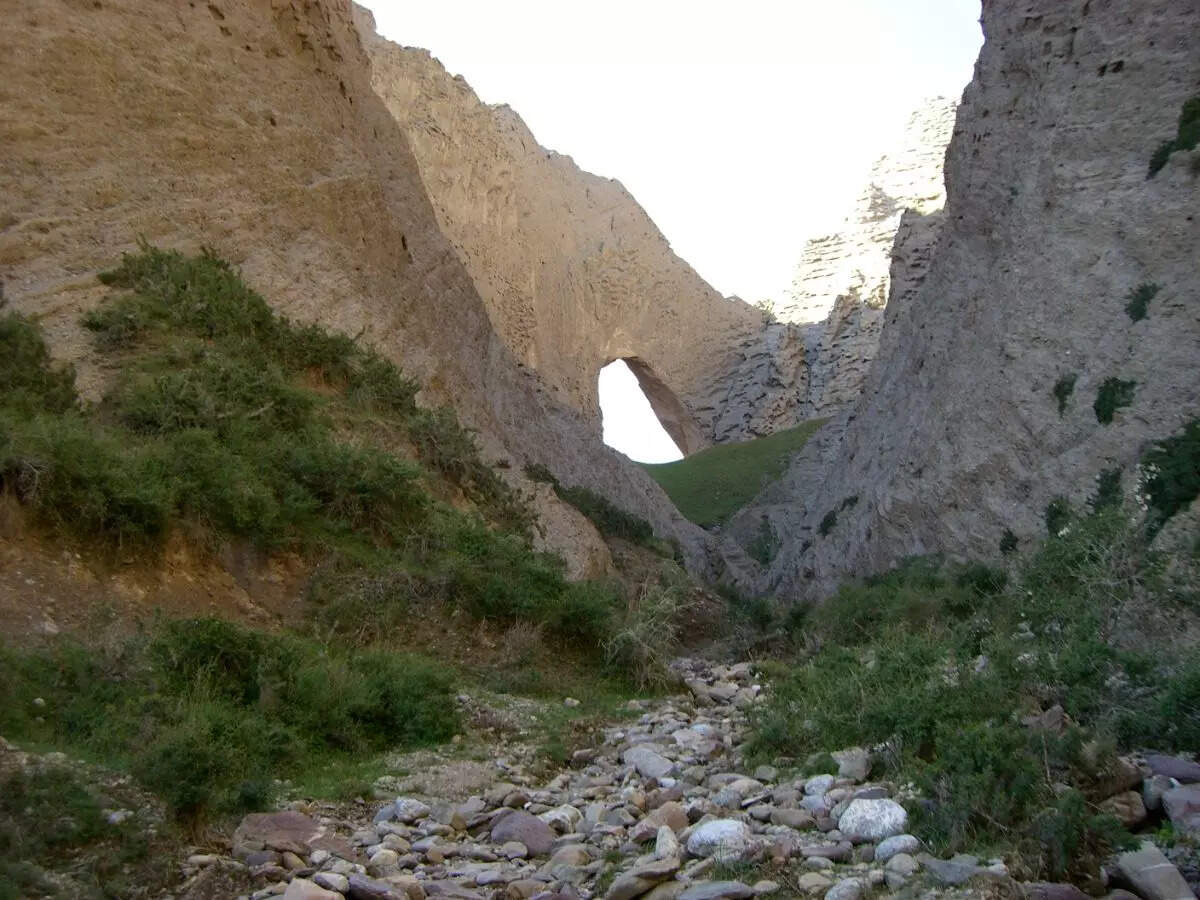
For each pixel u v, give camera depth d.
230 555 13.05
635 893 6.56
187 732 8.08
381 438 18.58
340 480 15.10
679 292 74.38
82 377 15.84
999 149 28.69
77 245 18.92
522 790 9.38
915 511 24.98
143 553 11.99
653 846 7.55
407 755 10.35
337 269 23.52
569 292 66.88
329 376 19.48
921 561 23.25
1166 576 14.35
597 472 42.44
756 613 26.88
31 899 6.05
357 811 8.69
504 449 27.88
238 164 23.02
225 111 23.52
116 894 6.42
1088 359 21.06
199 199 21.62
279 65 26.31
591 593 15.71
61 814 6.77
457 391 27.36
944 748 7.88
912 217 46.47
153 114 21.89
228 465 13.78
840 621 21.23
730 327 76.56
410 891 6.64
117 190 20.27
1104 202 22.64
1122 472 18.83
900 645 12.63
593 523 33.16
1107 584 14.30
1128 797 7.50
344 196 25.36
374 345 21.52
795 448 62.62
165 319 17.48
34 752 7.67
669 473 64.75
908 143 76.56
